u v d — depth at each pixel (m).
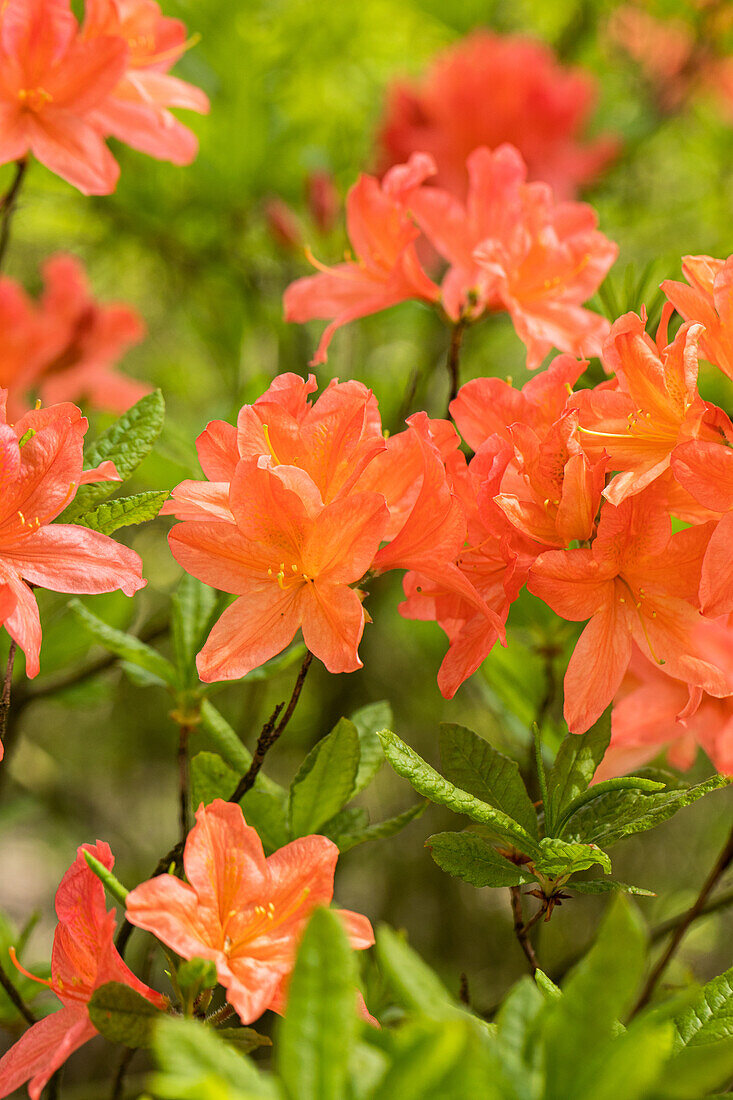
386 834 0.91
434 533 0.86
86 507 0.90
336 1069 0.73
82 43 1.01
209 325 1.51
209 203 1.49
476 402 0.90
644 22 1.76
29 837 2.31
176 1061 0.73
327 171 1.42
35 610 0.86
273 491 0.84
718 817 1.82
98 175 1.02
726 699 0.95
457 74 1.40
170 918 0.80
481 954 1.93
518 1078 0.75
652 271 1.02
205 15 1.41
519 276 1.01
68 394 1.38
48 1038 0.82
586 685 0.87
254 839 0.82
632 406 0.87
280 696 1.64
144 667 0.97
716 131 1.79
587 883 0.85
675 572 0.87
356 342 1.53
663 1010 0.76
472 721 1.72
